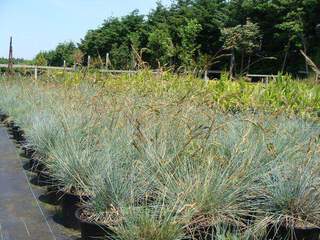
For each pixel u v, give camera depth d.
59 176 4.62
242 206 3.65
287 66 19.86
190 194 3.48
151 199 3.74
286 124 5.45
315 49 22.75
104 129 5.02
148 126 4.55
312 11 24.19
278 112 5.49
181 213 3.26
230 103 6.77
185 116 4.61
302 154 4.16
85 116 5.79
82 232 3.56
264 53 18.64
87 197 4.13
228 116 5.62
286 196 3.70
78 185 4.31
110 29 30.81
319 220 3.70
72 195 4.16
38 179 5.56
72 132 5.32
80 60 9.30
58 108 6.57
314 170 3.82
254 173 3.97
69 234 4.03
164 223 3.10
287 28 24.47
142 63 6.64
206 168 3.70
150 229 3.08
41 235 3.99
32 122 7.41
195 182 3.53
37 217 4.43
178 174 3.82
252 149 4.20
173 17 28.16
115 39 30.48
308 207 3.69
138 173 3.93
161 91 5.80
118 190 3.75
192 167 3.79
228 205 3.52
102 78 7.58
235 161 3.93
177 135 4.36
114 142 4.66
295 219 3.68
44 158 5.54
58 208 4.71
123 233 3.13
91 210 3.81
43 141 5.82
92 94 7.02
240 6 27.61
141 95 5.86
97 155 4.55
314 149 4.07
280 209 3.73
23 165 6.60
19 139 8.27
